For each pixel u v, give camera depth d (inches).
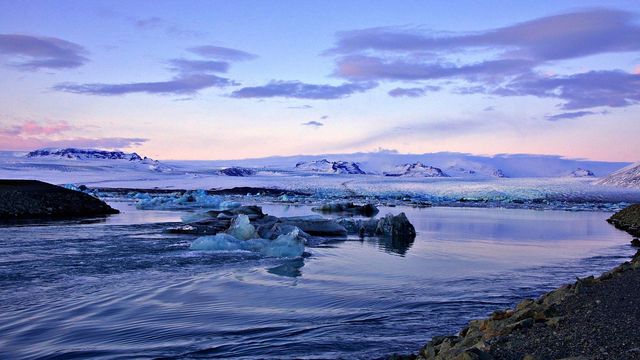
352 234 989.2
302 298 416.5
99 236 854.5
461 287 466.6
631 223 1275.8
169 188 4252.0
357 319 352.5
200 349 287.4
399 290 450.9
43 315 358.6
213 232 906.1
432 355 250.7
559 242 872.3
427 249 761.6
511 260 648.4
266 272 539.2
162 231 938.1
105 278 494.3
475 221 1358.3
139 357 274.5
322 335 314.8
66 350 285.9
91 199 1502.2
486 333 255.0
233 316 358.0
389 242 855.7
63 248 703.1
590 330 238.1
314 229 960.9
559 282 494.6
